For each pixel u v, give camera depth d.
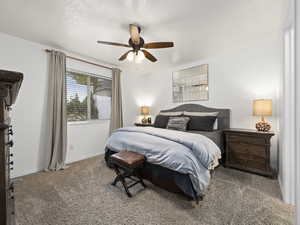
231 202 1.64
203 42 2.60
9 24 2.05
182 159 1.64
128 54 2.28
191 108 3.58
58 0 1.60
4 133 0.48
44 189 1.96
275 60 2.52
